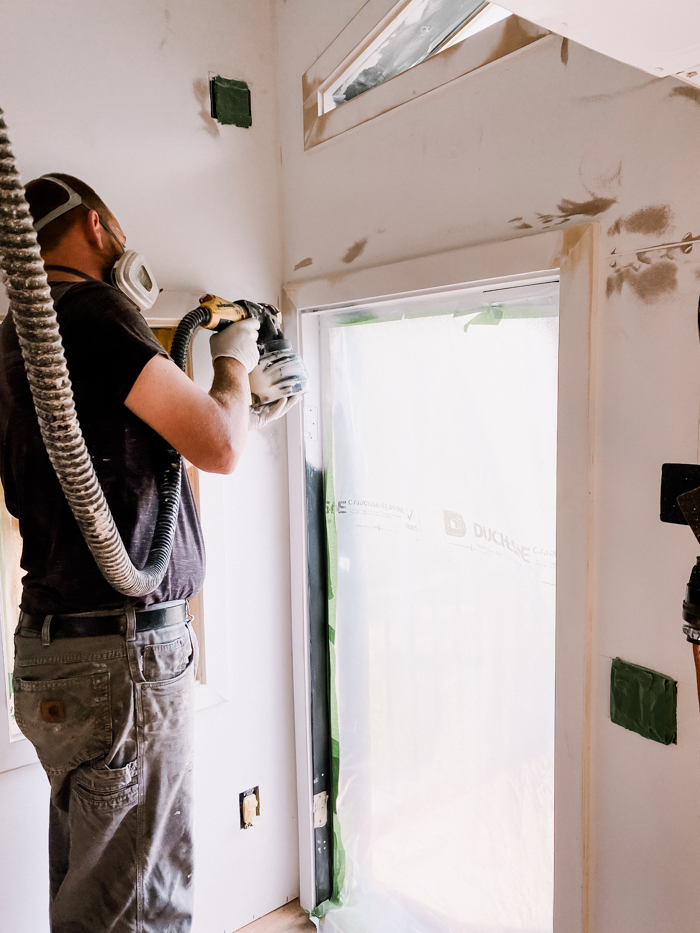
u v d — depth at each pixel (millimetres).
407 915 1861
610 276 1107
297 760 2037
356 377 1801
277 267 1879
